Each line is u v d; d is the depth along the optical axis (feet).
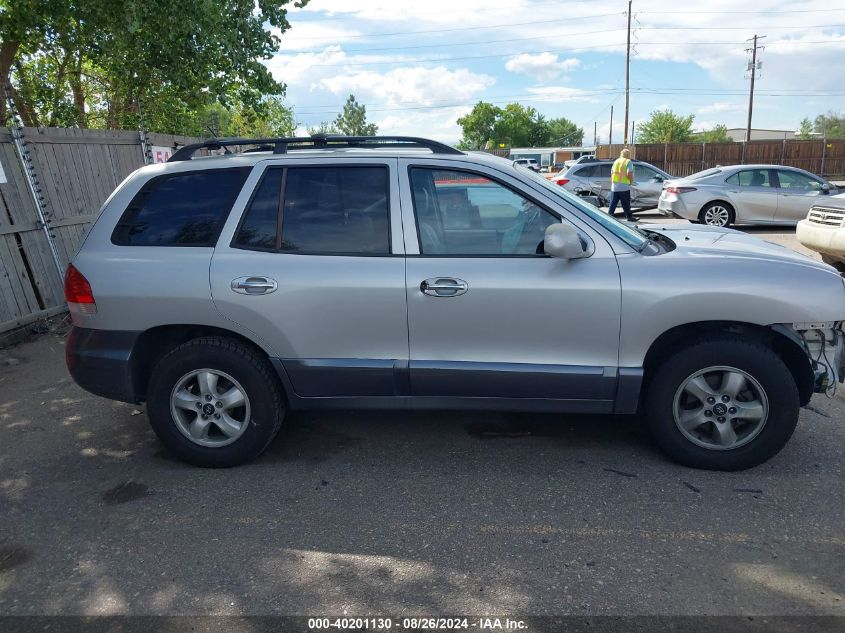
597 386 11.48
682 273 11.12
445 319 11.51
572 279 11.19
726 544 9.70
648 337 11.23
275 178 12.16
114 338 12.21
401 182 11.87
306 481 12.01
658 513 10.58
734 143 109.81
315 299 11.64
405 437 13.79
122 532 10.48
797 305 10.91
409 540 10.03
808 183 44.45
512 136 344.49
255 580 9.15
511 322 11.40
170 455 13.29
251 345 12.28
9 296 21.89
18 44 33.96
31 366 19.47
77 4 30.19
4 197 22.24
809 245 28.89
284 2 37.42
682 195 44.75
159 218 12.37
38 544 10.21
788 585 8.74
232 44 33.96
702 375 11.45
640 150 112.27
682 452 11.84
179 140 34.86
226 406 12.28
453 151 12.33
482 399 11.92
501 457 12.75
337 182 12.03
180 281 11.88
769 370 11.10
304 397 12.23
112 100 45.80
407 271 11.52
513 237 11.66
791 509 10.58
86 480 12.28
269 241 12.01
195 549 9.95
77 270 12.29
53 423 15.12
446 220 11.78
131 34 30.32
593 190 57.31
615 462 12.39
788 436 11.41
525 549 9.71
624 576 9.02
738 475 11.73
